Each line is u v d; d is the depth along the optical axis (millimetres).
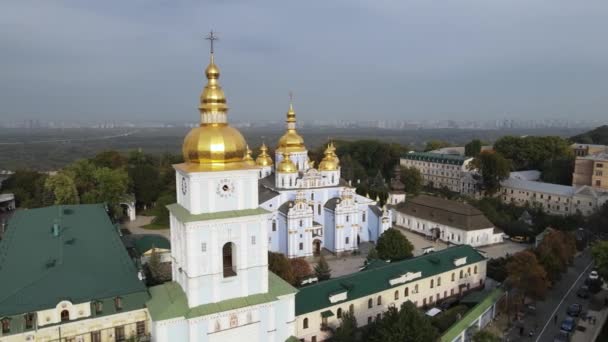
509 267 77625
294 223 107188
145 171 160625
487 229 121062
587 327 71812
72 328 49344
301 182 115688
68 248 63375
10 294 49781
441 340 57250
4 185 161375
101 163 184625
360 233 122500
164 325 44406
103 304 50656
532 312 76875
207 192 44844
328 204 115250
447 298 83125
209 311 44719
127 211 150500
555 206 148250
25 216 77688
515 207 144625
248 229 46594
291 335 50875
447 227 123125
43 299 49531
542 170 192750
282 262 77250
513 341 67438
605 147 195000
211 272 45344
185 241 44594
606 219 117812
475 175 173875
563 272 91625
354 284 70500
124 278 55812
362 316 69875
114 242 69062
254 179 47062
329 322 65875
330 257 111312
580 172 158375
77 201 127500
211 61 46281
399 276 74562
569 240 96875
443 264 83062
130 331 51969
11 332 47062
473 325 66312
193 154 45000
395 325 52281
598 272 80125
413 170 191125
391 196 156625
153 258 79125
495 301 73125
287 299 49906
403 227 139625
